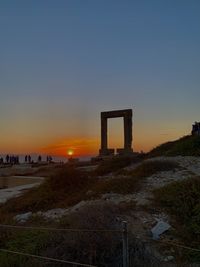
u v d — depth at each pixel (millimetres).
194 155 24875
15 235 11188
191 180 15586
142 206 13492
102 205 12172
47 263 8859
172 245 10406
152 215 12703
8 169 44281
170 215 12812
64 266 8781
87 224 9984
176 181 16484
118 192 15969
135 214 12602
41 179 32031
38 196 17547
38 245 9758
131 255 8969
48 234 10195
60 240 9594
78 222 10281
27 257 9273
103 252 8891
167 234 11312
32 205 16797
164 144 30750
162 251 10172
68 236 9391
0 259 9414
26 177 34438
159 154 28031
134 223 11742
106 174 23469
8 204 18000
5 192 24406
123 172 21547
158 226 11508
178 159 23234
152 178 18297
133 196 15117
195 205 13219
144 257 9180
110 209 12062
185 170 19859
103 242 9000
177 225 12055
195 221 12117
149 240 10484
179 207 13180
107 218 10570
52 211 15242
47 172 37500
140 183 17266
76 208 14375
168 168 20172
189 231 11555
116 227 10062
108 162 26094
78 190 18031
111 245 8977
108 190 16344
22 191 23875
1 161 61906
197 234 11273
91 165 35812
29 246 9875
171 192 14547
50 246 9508
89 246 8945
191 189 14500
